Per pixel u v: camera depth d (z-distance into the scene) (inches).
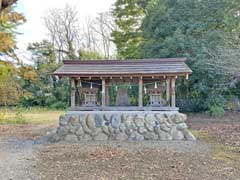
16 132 540.7
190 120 653.9
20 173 238.8
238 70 528.1
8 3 238.5
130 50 1085.1
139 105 451.8
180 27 761.0
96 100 466.0
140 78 450.0
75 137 434.6
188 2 768.3
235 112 764.0
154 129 434.9
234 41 583.8
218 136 443.8
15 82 756.6
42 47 1299.2
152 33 828.0
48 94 1214.3
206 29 741.9
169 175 232.4
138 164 270.7
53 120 760.3
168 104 458.0
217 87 714.2
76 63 477.1
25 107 1151.6
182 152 328.2
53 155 317.1
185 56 713.0
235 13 706.8
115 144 388.8
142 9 1085.8
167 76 446.6
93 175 232.8
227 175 232.2
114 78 459.8
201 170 247.8
